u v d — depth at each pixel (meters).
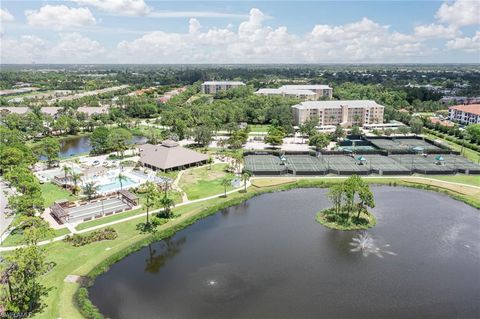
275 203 155.75
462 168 192.88
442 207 151.00
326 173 188.38
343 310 88.81
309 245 120.44
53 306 86.38
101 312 87.31
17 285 89.31
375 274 103.94
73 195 159.38
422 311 88.81
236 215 144.00
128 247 115.81
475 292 96.12
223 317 86.25
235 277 102.50
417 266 108.06
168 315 86.75
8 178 156.25
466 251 116.44
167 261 111.00
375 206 151.50
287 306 90.19
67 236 119.50
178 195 159.25
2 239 118.31
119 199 155.12
